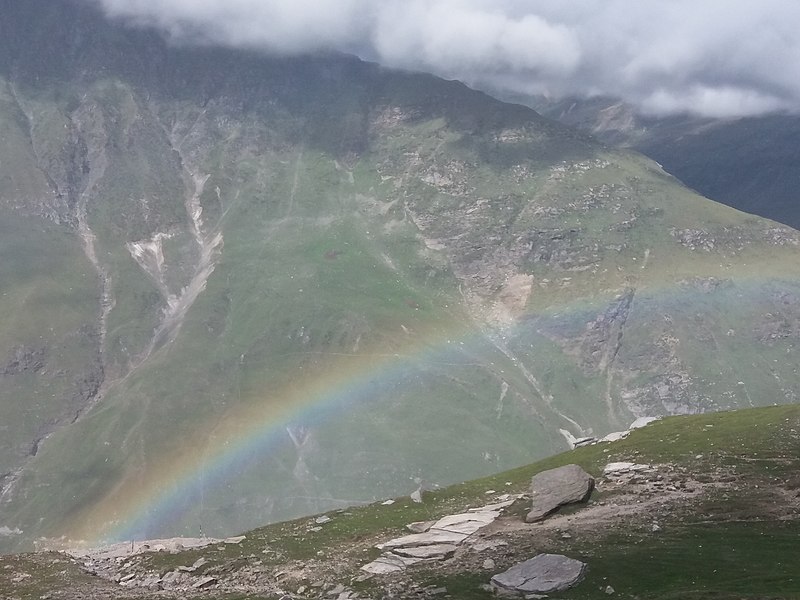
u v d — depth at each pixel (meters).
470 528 77.00
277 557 76.69
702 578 57.75
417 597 59.72
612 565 61.66
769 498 74.69
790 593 52.62
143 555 82.06
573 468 84.50
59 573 77.12
